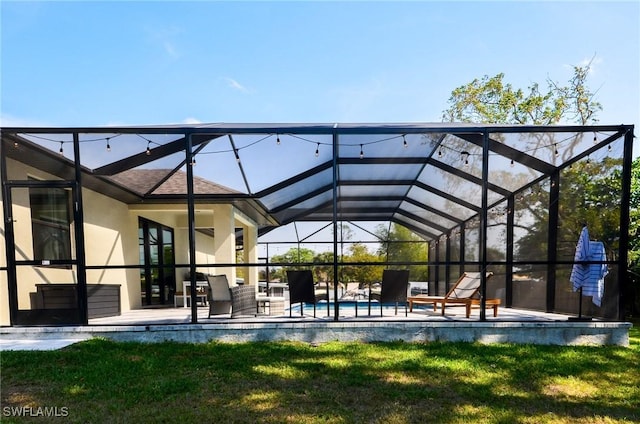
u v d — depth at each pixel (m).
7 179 5.58
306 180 8.07
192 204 5.57
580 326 5.48
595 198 6.18
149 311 7.99
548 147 6.19
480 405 3.40
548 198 7.07
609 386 3.86
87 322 5.58
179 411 3.26
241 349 5.09
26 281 6.08
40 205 6.52
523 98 17.14
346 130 5.51
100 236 7.77
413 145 6.34
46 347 5.07
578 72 15.91
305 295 6.15
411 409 3.31
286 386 3.81
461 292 6.84
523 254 7.60
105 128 5.39
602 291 5.55
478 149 6.48
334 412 3.25
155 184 8.01
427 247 10.64
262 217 10.64
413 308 8.15
